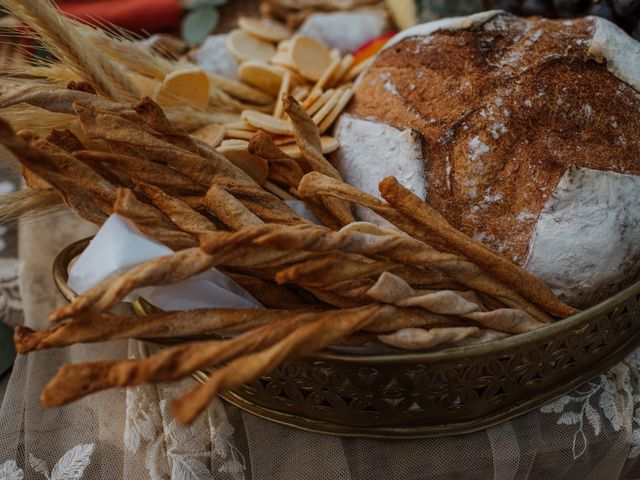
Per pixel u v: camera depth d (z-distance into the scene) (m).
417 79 0.41
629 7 0.45
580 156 0.36
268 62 0.57
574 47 0.39
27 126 0.36
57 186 0.32
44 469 0.36
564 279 0.36
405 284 0.31
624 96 0.38
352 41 0.63
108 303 0.28
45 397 0.26
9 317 0.48
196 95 0.45
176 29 0.75
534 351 0.33
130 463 0.35
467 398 0.34
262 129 0.42
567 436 0.37
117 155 0.34
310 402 0.34
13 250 0.55
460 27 0.42
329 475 0.35
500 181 0.37
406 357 0.30
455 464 0.35
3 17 0.59
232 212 0.33
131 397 0.37
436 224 0.34
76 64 0.36
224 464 0.35
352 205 0.42
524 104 0.38
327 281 0.31
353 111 0.44
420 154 0.38
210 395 0.24
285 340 0.27
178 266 0.29
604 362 0.39
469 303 0.33
